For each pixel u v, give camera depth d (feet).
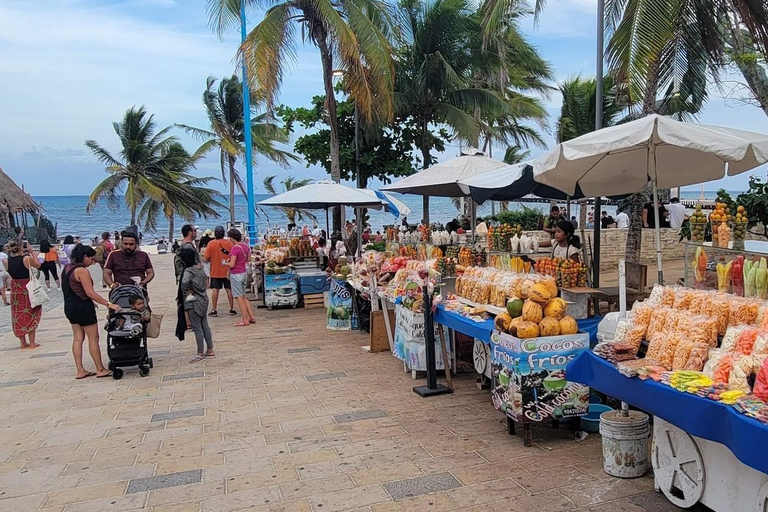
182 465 15.02
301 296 41.93
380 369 23.93
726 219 16.60
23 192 91.15
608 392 12.27
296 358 26.32
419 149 63.82
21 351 29.86
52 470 14.96
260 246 52.95
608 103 69.77
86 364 26.66
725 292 13.14
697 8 27.48
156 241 161.58
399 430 16.96
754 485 9.97
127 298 23.81
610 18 31.27
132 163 133.08
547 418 15.64
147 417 18.89
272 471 14.47
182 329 26.35
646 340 12.97
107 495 13.47
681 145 13.70
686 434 11.43
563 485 13.16
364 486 13.46
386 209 41.50
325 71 49.57
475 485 13.32
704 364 11.19
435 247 28.22
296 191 37.52
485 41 35.47
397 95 56.49
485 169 27.55
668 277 43.09
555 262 21.16
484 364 20.31
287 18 47.06
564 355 15.23
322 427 17.42
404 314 22.67
